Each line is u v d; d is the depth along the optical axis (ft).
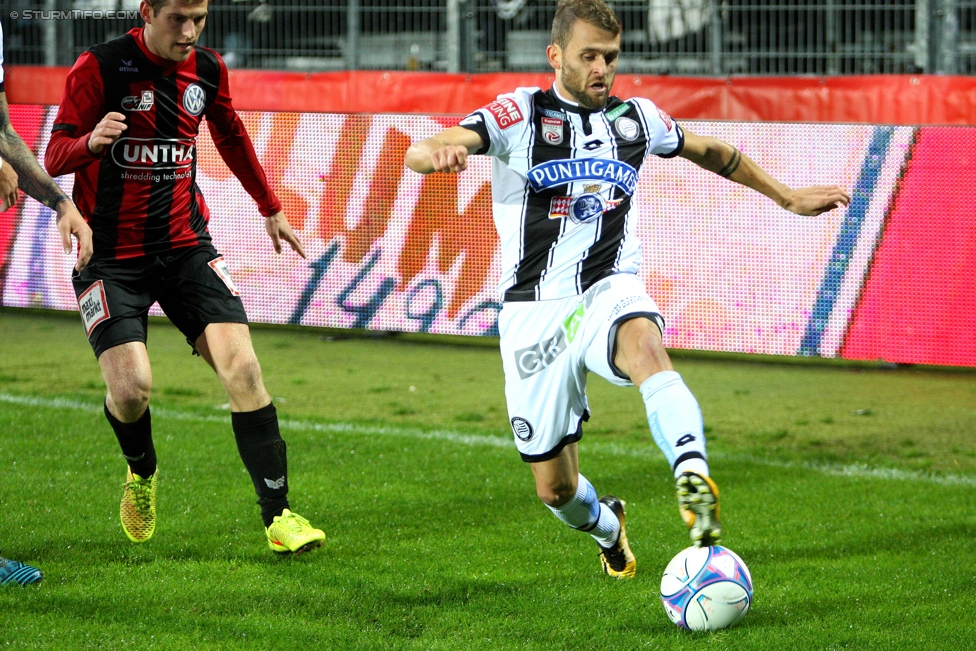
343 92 112.06
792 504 59.62
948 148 95.96
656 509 58.65
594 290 41.73
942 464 69.51
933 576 47.44
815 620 41.70
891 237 98.22
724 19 118.62
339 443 72.49
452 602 43.70
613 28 40.98
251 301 115.65
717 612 39.93
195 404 84.12
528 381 42.78
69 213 44.47
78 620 40.75
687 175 102.94
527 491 61.57
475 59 119.85
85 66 47.39
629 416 83.05
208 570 47.26
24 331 115.65
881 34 113.09
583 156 42.19
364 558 49.52
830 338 100.58
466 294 108.78
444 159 37.47
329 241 112.68
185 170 50.65
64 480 61.87
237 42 129.70
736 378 98.12
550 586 45.80
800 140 100.37
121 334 48.60
